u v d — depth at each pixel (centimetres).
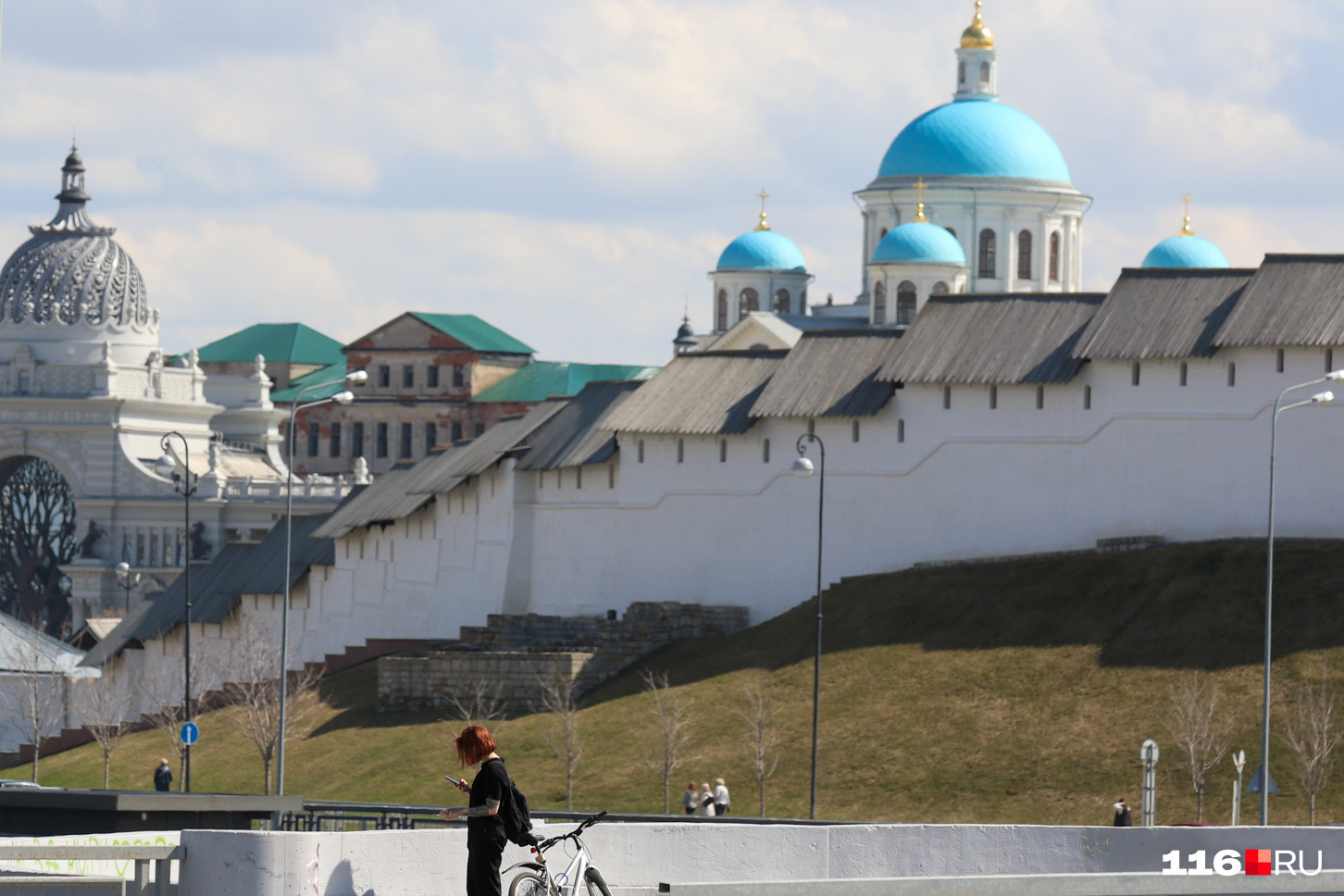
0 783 17425
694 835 10444
